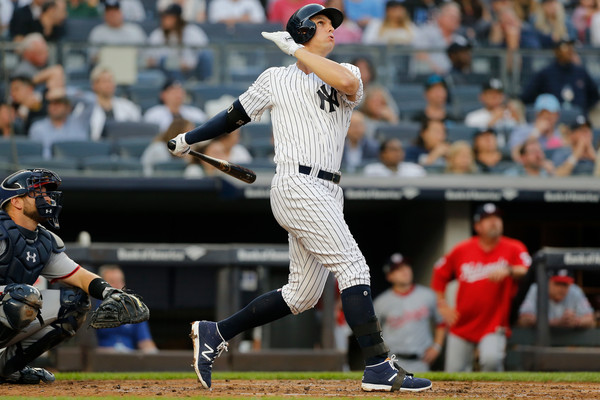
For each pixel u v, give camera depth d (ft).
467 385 55.26
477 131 119.85
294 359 85.05
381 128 120.37
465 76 126.62
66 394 46.96
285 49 45.21
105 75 118.93
